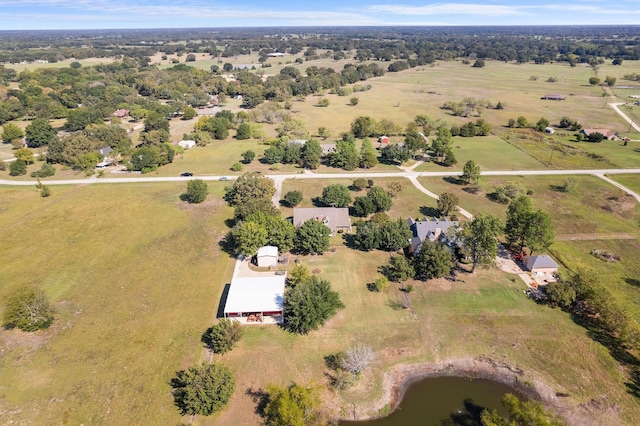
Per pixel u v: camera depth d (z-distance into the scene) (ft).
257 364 174.40
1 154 452.35
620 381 165.27
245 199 303.68
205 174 396.57
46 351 180.65
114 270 239.91
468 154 446.19
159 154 416.67
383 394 162.61
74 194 346.74
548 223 233.14
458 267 240.12
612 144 480.64
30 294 193.16
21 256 253.85
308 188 357.61
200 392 149.69
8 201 330.95
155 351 181.47
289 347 183.21
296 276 216.95
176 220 300.40
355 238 259.39
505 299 212.84
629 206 316.19
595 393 160.97
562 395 160.86
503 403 139.03
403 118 612.29
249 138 522.47
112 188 360.07
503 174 385.70
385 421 152.35
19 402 156.35
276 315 202.18
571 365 173.27
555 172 388.16
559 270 235.61
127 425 148.56
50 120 604.90
